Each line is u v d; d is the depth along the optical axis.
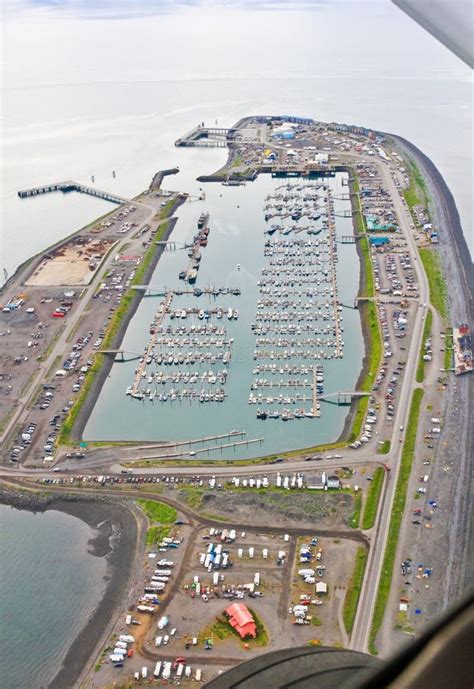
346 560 172.50
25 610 167.25
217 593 166.12
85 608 166.75
